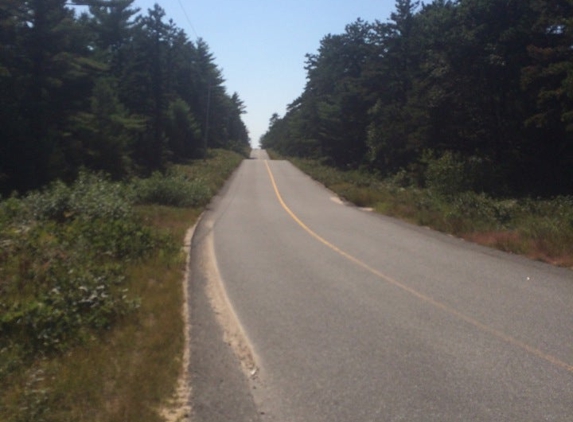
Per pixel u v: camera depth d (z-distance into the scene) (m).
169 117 69.62
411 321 8.98
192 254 15.07
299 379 6.48
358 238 18.81
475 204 24.11
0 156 34.53
